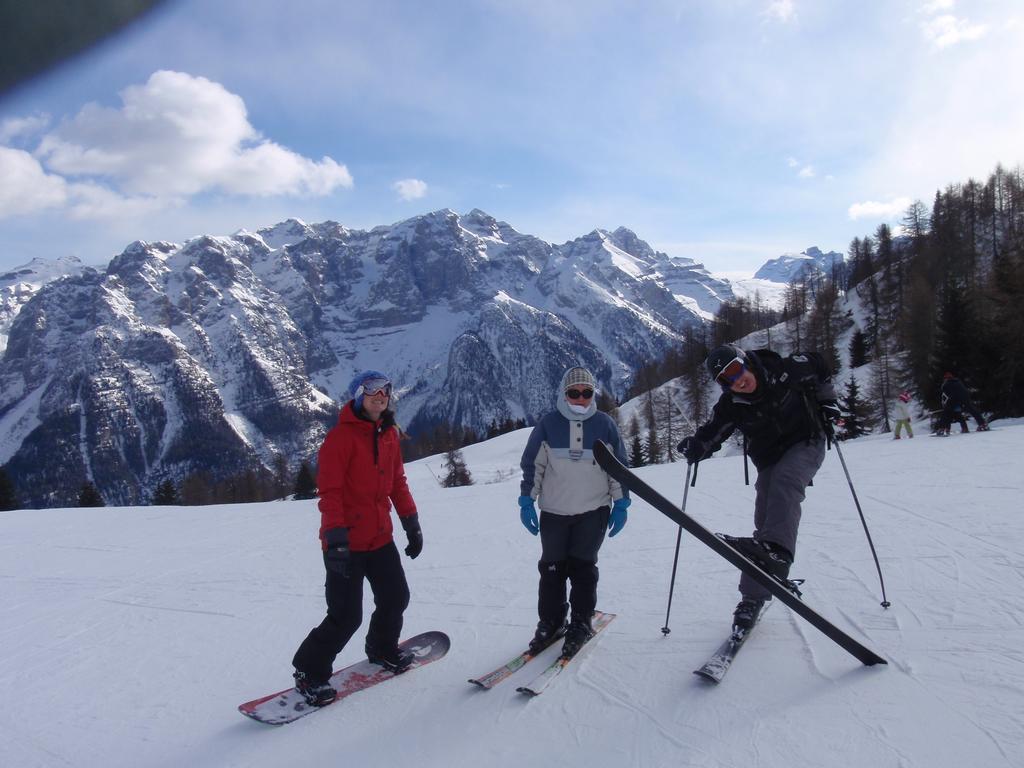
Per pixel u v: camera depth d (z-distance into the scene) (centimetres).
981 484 782
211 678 401
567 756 264
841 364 6134
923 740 248
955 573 447
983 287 3158
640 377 9375
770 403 357
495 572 600
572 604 365
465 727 298
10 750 319
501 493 1241
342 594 338
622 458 367
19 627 550
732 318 9175
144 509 1408
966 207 6444
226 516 1234
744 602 357
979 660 310
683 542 634
